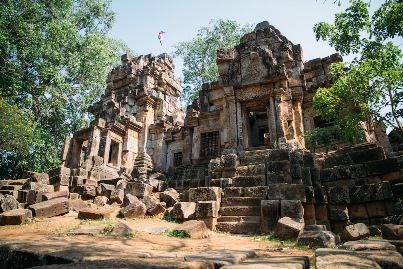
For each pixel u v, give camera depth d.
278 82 15.21
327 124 18.20
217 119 19.39
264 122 19.36
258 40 17.52
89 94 27.14
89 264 2.84
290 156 10.77
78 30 28.23
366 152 10.27
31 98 22.38
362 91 11.14
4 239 6.10
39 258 3.66
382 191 8.94
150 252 4.07
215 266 3.33
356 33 12.77
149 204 10.83
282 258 4.00
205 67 32.75
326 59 19.77
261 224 8.42
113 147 20.92
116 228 7.15
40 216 9.88
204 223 8.30
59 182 14.59
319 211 9.43
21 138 18.66
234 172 11.62
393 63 11.10
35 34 21.38
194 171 14.91
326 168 10.66
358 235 6.86
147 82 24.86
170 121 23.69
